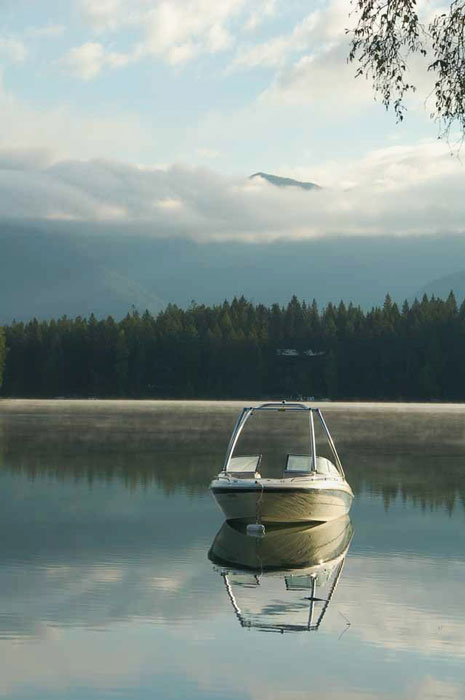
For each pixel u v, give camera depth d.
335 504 23.83
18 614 14.45
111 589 16.16
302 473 24.39
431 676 11.80
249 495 22.81
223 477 24.14
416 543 20.80
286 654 12.66
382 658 12.50
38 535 21.08
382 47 13.30
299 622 14.23
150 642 13.14
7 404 125.75
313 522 23.59
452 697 11.06
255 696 11.06
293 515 23.34
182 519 23.67
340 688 11.37
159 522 23.14
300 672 11.95
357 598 15.76
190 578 17.12
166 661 12.31
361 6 13.30
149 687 11.33
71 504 25.83
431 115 13.36
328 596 15.90
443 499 27.69
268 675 11.80
